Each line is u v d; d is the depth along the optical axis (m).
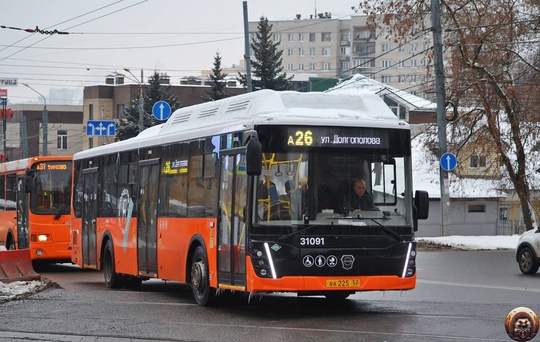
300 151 14.42
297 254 14.13
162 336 12.73
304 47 163.38
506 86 45.03
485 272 24.64
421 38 47.00
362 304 16.48
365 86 81.69
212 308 16.23
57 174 28.77
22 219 29.33
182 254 17.34
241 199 14.70
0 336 13.19
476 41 44.62
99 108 102.44
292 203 14.28
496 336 12.11
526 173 47.81
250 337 12.41
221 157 15.66
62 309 16.36
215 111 16.86
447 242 39.47
